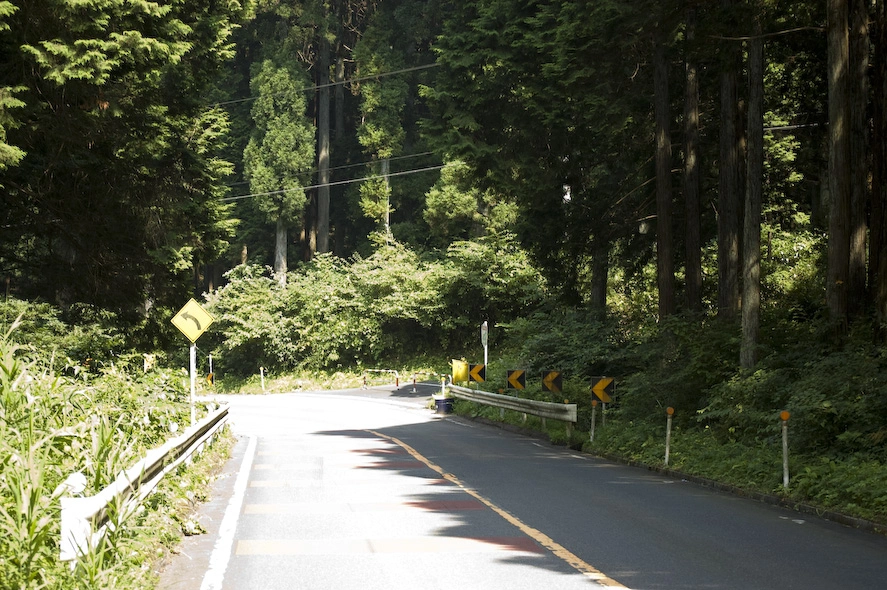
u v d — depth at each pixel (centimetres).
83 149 2298
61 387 1359
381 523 1199
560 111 3316
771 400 1977
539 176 3444
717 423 2112
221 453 1997
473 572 916
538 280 5528
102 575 730
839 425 1698
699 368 2352
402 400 4475
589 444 2298
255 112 6912
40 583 706
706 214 3288
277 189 6788
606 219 3378
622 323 3841
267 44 7188
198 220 3123
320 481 1622
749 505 1396
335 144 7688
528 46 3450
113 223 2581
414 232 7094
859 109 2070
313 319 6272
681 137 3159
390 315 5984
